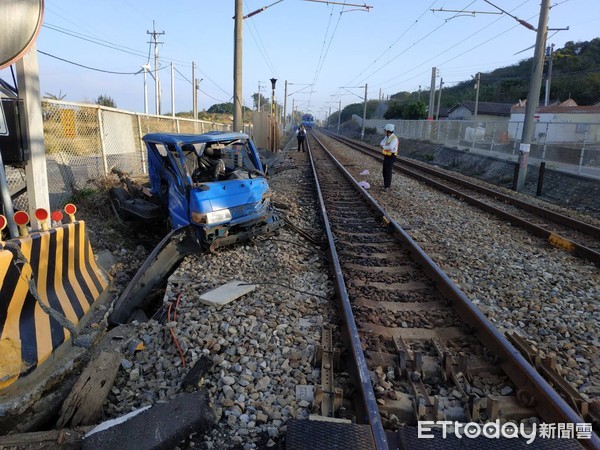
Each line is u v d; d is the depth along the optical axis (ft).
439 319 16.60
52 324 12.79
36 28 12.47
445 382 12.83
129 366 13.35
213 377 12.65
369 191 46.80
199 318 15.96
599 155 56.44
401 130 162.61
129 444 9.55
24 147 17.62
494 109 192.13
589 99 192.85
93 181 31.19
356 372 12.31
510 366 13.07
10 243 12.15
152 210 26.45
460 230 30.94
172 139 23.72
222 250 23.98
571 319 16.92
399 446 10.07
